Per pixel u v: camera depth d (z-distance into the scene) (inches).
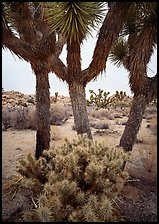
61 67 139.0
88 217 63.4
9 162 155.7
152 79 139.2
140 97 137.4
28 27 139.6
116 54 179.0
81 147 88.7
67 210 68.7
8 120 311.0
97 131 279.4
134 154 178.9
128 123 139.9
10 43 117.7
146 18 132.4
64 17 103.0
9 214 93.0
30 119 312.0
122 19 119.3
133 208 100.6
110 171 80.7
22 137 247.0
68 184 70.4
